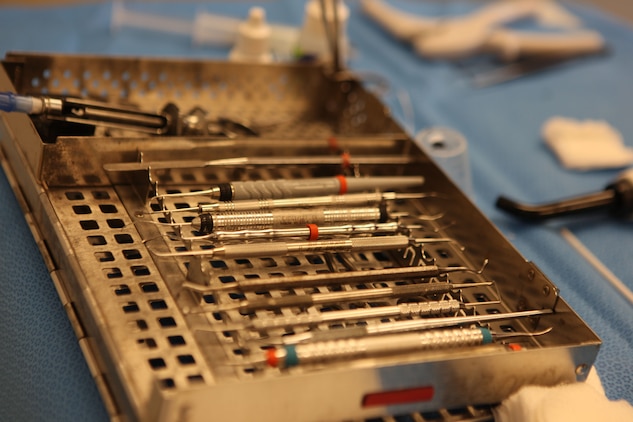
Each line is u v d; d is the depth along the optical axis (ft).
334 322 2.06
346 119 3.31
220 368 1.87
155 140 2.47
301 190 2.50
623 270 2.86
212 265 2.24
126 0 4.44
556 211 3.03
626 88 4.39
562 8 5.30
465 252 2.50
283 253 2.21
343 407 1.86
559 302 2.15
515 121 3.90
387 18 4.62
